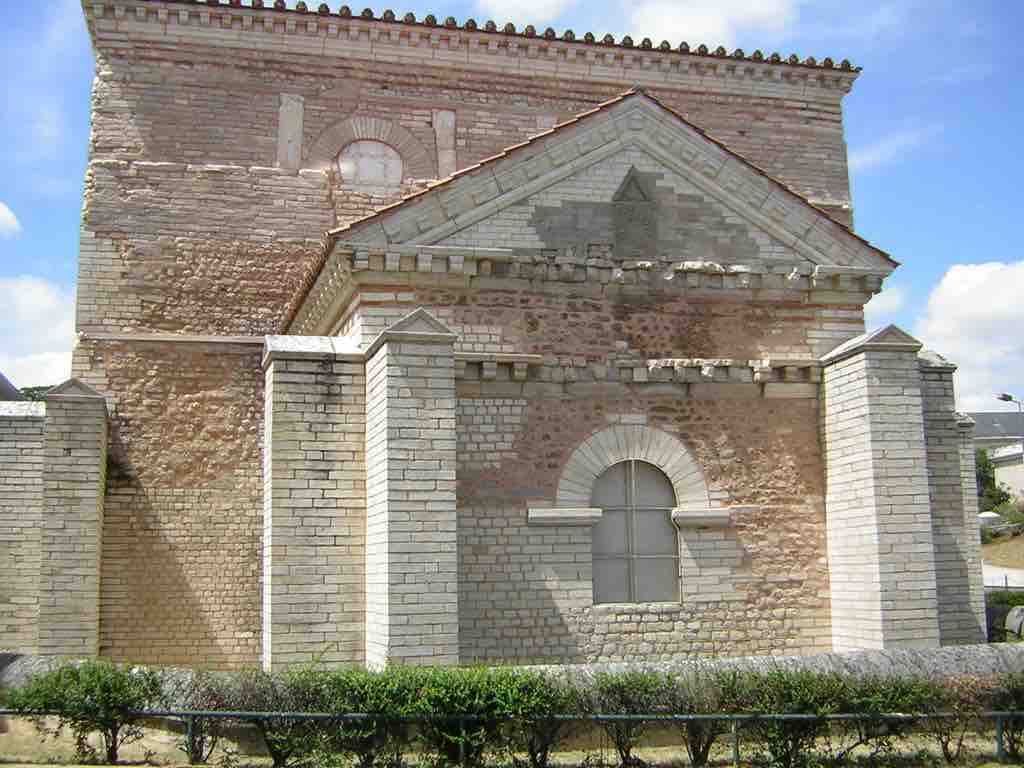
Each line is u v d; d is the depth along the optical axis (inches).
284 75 906.7
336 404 588.7
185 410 834.2
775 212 665.0
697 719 460.8
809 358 656.4
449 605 535.8
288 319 803.4
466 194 622.8
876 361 616.7
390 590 529.7
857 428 620.4
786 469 645.3
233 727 479.8
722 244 657.6
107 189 860.0
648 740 496.4
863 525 611.8
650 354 639.1
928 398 683.4
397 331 551.5
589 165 647.8
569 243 635.5
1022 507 2610.7
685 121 659.4
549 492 609.6
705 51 976.3
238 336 855.1
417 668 478.6
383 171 914.1
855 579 617.0
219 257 869.2
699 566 623.5
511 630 591.5
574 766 463.5
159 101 880.3
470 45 936.9
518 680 461.4
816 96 1015.6
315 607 568.4
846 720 478.3
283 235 883.4
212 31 893.2
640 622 608.4
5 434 761.6
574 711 460.8
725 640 618.5
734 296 656.4
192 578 808.3
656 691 472.7
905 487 607.8
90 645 713.6
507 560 597.9
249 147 890.1
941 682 494.3
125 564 799.7
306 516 574.9
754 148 992.9
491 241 625.6
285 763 453.1
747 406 647.8
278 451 576.1
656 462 628.4
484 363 607.2
